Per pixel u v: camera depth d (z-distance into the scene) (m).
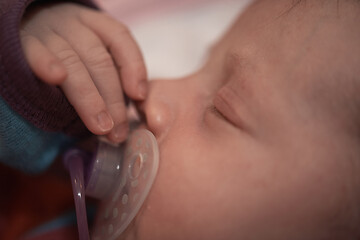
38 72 0.46
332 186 0.45
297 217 0.45
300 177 0.45
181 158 0.51
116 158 0.59
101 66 0.59
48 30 0.58
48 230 0.80
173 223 0.49
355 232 0.46
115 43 0.63
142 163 0.54
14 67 0.46
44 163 0.68
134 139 0.58
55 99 0.51
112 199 0.56
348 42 0.48
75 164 0.59
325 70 0.47
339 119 0.46
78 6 0.69
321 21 0.52
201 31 1.10
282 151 0.46
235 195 0.47
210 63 0.70
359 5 0.51
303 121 0.46
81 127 0.58
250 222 0.46
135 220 0.52
